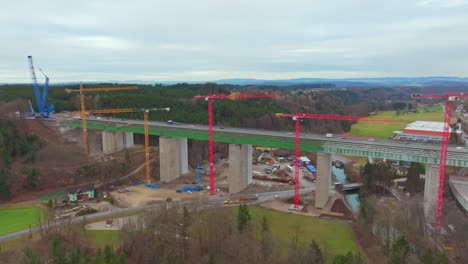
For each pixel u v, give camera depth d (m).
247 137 174.88
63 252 93.44
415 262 92.06
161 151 195.25
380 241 114.62
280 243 110.50
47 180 175.38
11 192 161.75
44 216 134.50
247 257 93.19
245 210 113.25
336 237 124.31
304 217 144.75
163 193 174.88
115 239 117.31
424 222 127.62
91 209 147.38
